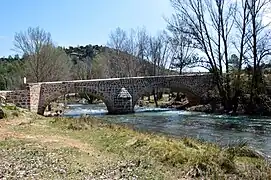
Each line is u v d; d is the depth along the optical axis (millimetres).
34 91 36875
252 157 13625
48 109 47875
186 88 48031
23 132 18031
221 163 11258
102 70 85875
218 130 26469
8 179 9438
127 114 41812
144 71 75312
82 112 45719
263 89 40250
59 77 72688
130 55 77750
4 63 99062
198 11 46500
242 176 10383
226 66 45750
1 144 14414
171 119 35469
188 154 12312
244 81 42312
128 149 14203
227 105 43188
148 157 12695
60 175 10125
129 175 10352
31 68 67562
